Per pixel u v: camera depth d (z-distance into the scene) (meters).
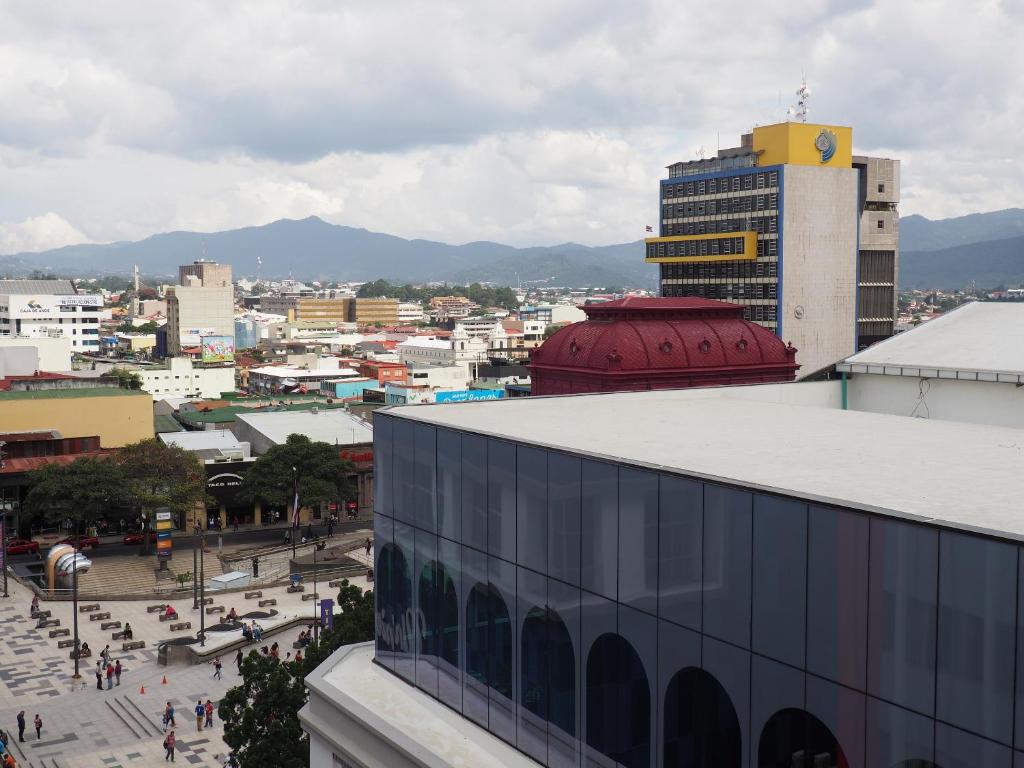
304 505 145.75
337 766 45.94
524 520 39.88
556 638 38.47
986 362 61.03
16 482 145.25
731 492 31.38
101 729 83.00
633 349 104.44
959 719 25.66
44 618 110.38
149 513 137.88
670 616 33.56
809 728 29.28
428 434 46.00
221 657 99.75
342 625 72.00
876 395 64.31
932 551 26.19
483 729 42.59
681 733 33.25
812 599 29.08
